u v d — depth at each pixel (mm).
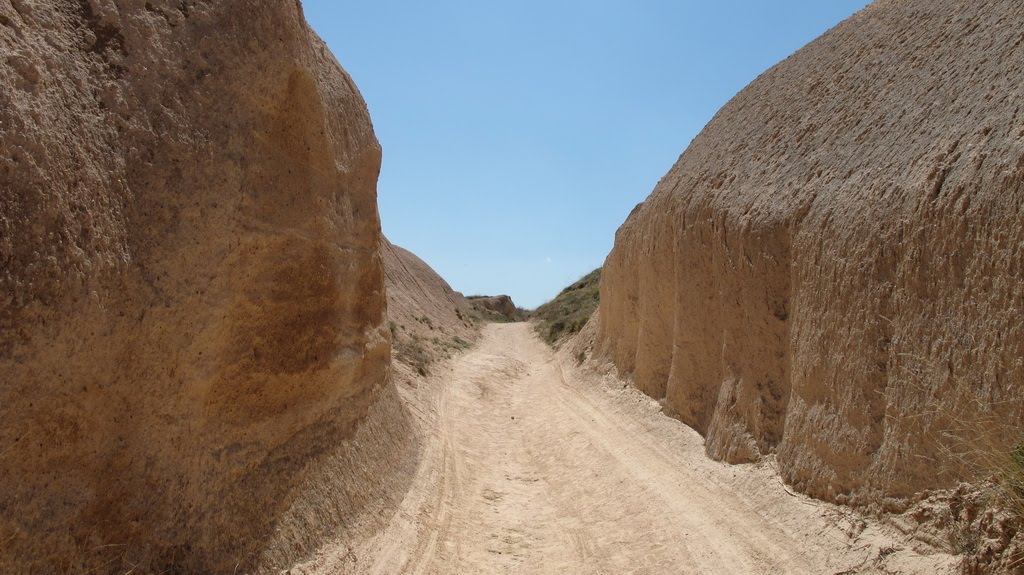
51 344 3615
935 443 5105
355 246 8289
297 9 6695
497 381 17891
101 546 3846
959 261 5191
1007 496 4312
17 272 3434
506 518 8180
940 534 4812
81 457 3842
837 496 6152
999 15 6770
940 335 5254
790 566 5711
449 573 6375
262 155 5859
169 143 4660
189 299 4711
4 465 3369
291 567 5184
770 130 10586
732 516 7016
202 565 4453
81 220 3855
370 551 6164
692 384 10266
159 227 4504
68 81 4051
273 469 5531
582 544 7367
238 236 5344
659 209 13055
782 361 7961
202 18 5277
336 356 7078
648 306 12922
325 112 7227
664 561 6477
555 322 27812
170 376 4527
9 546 3303
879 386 5883
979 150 5402
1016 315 4539
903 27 8930
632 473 9094
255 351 5520
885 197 6328
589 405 14125
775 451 7602
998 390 4594
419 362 15469
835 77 9797
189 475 4609
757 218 8727
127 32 4582
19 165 3506
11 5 3838
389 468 8023
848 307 6465
